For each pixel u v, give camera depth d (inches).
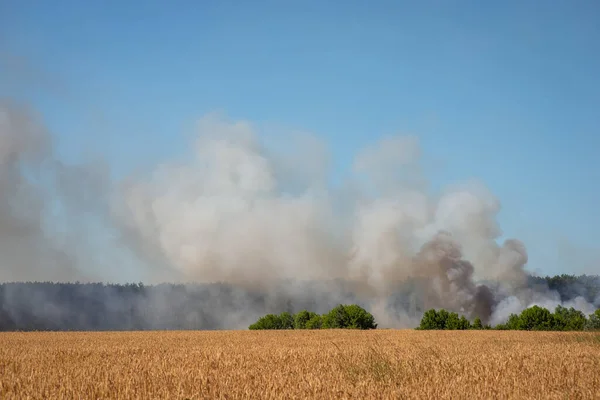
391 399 627.5
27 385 745.0
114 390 704.4
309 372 859.4
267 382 741.9
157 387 725.9
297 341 1854.1
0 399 660.7
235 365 991.6
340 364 936.3
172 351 1354.6
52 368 944.9
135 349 1429.6
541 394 668.1
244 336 2305.6
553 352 1223.5
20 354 1267.2
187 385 732.0
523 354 1162.6
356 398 636.7
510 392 676.7
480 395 645.9
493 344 1556.3
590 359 1051.3
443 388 683.4
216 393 683.4
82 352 1326.3
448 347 1416.1
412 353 1182.3
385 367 838.5
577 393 669.3
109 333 2785.4
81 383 759.1
